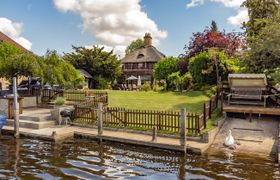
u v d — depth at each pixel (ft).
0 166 33.53
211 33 95.20
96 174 30.96
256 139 42.27
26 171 31.76
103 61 151.02
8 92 78.07
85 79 142.61
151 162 35.09
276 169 31.60
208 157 36.29
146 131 46.83
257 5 83.30
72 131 50.03
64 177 29.96
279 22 65.77
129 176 30.40
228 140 40.22
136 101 73.51
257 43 61.67
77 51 153.79
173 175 30.50
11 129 52.13
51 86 86.58
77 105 58.03
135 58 181.16
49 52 73.51
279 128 44.14
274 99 56.85
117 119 51.83
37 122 54.54
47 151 40.34
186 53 101.76
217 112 54.54
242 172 30.89
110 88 151.02
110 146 43.01
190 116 44.50
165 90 99.60
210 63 83.87
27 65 66.90
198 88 87.61
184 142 38.47
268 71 62.64
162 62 113.39
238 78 55.21
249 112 49.96
